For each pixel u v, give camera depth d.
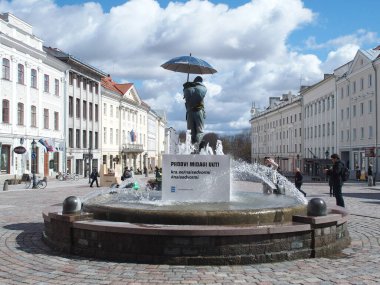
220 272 7.44
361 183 42.28
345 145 58.88
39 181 33.78
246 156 140.50
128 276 7.19
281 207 9.32
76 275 7.26
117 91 74.62
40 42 47.03
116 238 8.26
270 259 8.12
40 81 46.78
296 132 83.38
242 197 12.45
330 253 8.80
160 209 8.96
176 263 7.93
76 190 30.62
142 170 88.94
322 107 68.50
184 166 10.94
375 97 49.78
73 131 56.25
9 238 10.44
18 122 42.44
